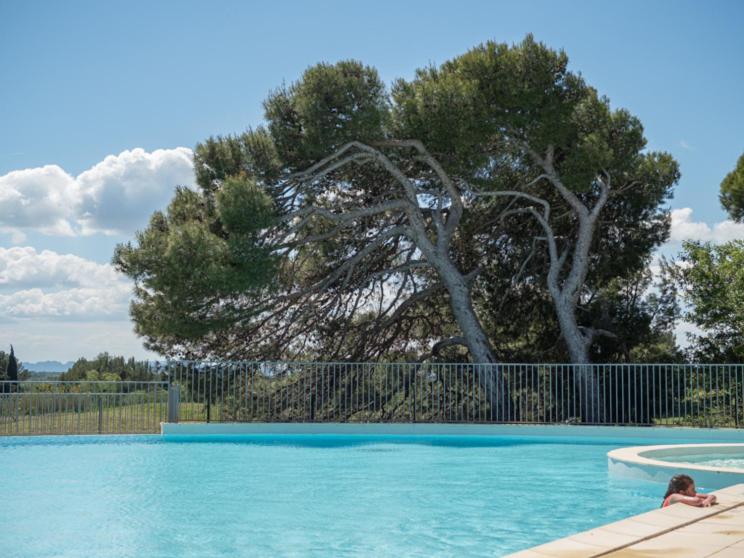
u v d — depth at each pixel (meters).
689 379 22.80
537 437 19.58
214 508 9.73
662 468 11.01
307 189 24.31
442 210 26.91
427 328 29.92
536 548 5.47
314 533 8.20
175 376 20.33
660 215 27.53
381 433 20.00
